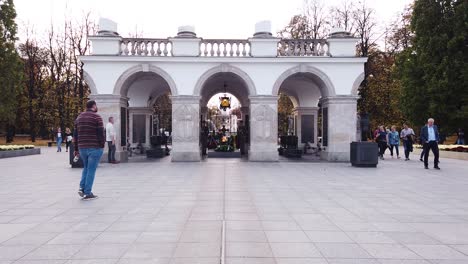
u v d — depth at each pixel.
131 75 21.72
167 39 21.92
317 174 15.91
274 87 21.83
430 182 13.47
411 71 32.34
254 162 21.42
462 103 29.59
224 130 30.95
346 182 13.48
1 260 5.41
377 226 7.30
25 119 53.84
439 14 31.17
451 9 30.72
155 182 13.46
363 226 7.30
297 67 21.88
